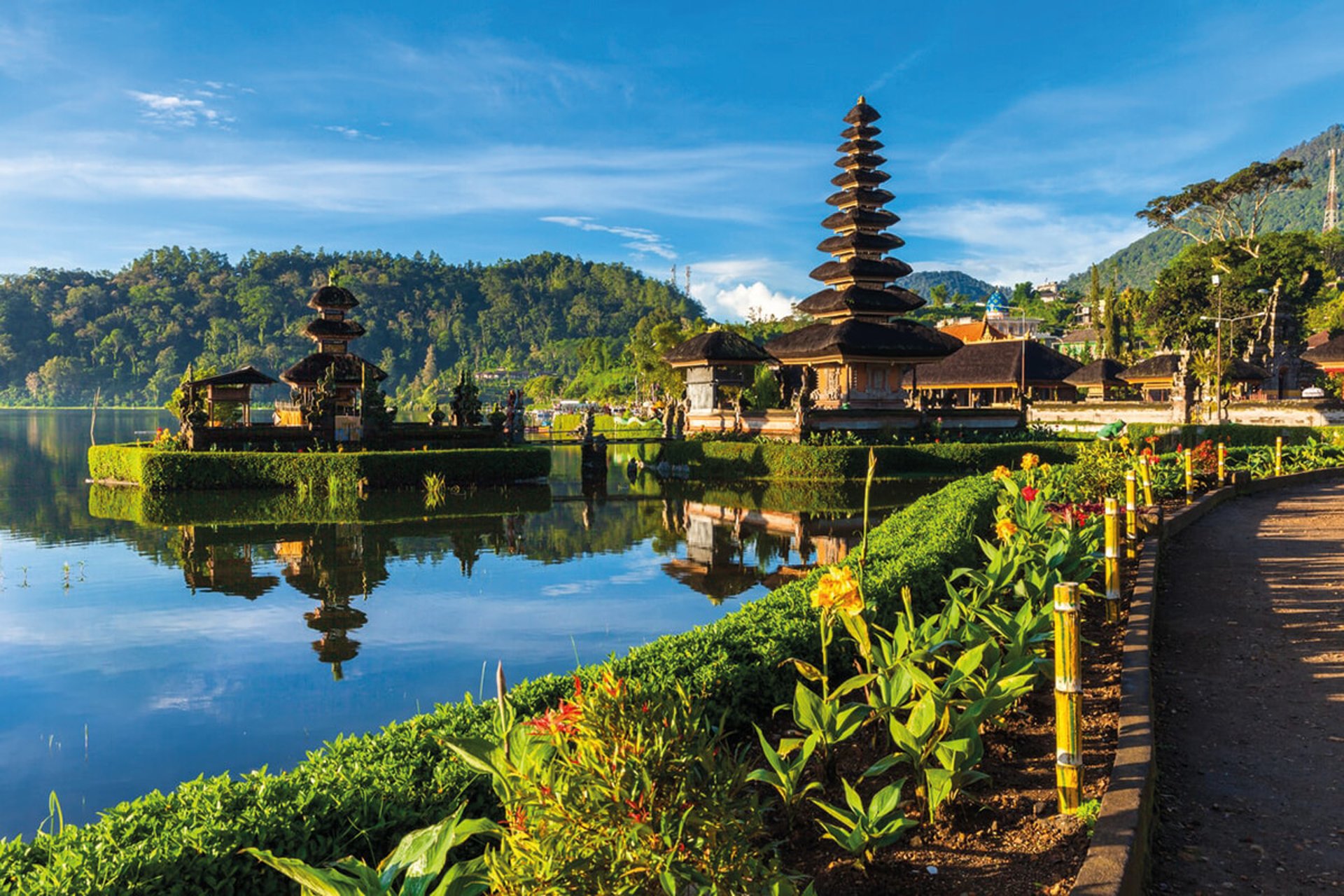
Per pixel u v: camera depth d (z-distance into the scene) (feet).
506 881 9.05
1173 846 14.43
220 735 26.81
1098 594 27.94
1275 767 17.37
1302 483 73.82
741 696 19.60
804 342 154.40
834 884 13.02
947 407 151.43
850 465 121.39
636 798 9.22
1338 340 220.02
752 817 10.37
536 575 53.78
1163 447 134.41
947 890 12.67
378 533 74.90
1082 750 16.28
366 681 31.99
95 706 29.71
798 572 54.60
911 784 16.63
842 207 165.89
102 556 62.64
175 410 129.39
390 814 13.19
